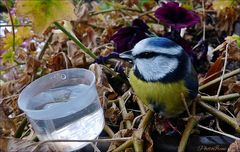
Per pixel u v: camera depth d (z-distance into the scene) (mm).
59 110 212
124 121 241
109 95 261
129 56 218
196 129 232
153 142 227
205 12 359
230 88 251
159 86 210
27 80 277
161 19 262
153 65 209
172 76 208
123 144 218
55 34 306
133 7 367
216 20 355
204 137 228
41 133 219
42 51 298
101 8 399
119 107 256
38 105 225
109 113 248
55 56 279
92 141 214
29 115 215
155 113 232
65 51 311
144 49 209
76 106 215
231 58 265
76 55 280
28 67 276
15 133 244
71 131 218
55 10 203
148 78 211
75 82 238
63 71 238
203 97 246
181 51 212
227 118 231
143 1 366
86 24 328
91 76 230
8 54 302
